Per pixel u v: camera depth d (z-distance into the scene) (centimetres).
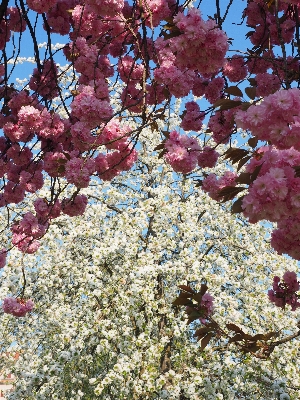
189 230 812
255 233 853
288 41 331
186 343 743
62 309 769
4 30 362
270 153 165
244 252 856
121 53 341
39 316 842
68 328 739
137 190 1062
